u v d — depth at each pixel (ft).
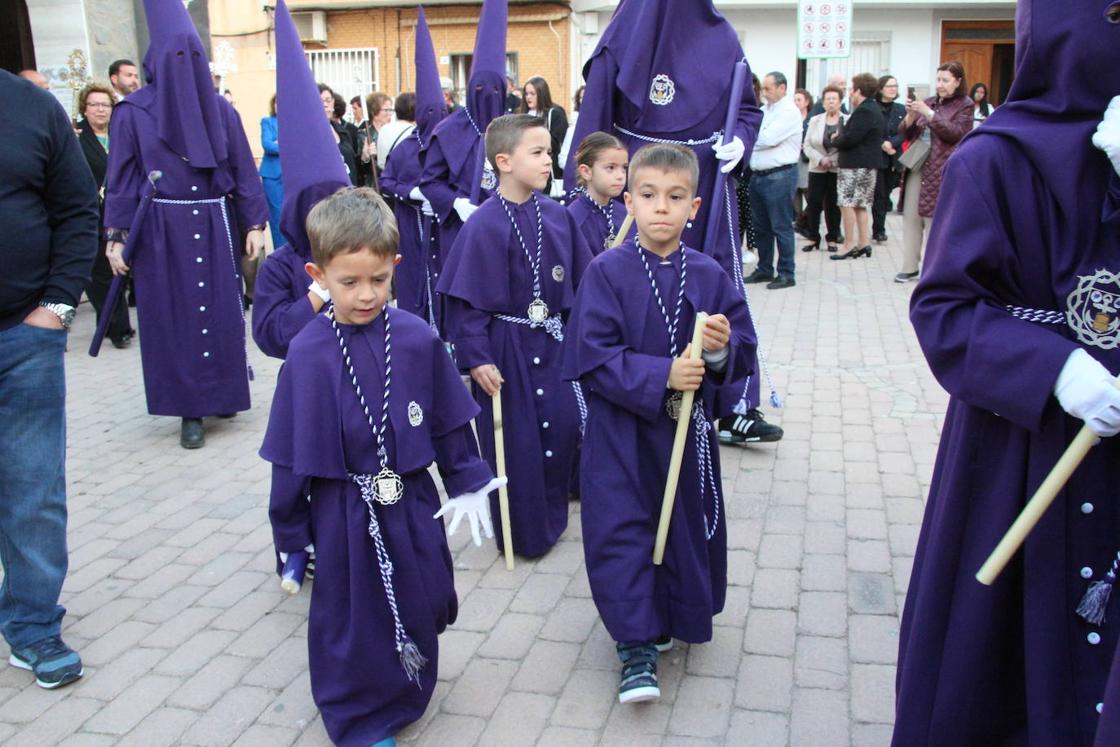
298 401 8.96
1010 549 6.72
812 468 16.70
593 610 12.29
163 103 18.10
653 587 10.05
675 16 15.84
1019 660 7.20
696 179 10.06
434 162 20.68
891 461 16.99
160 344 18.71
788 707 10.11
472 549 14.10
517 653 11.32
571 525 14.83
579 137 16.28
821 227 48.85
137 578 13.60
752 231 34.09
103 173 26.84
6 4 32.94
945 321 7.00
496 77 20.47
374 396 9.10
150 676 11.16
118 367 25.25
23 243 10.48
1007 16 65.16
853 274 35.88
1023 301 7.02
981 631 7.13
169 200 18.44
